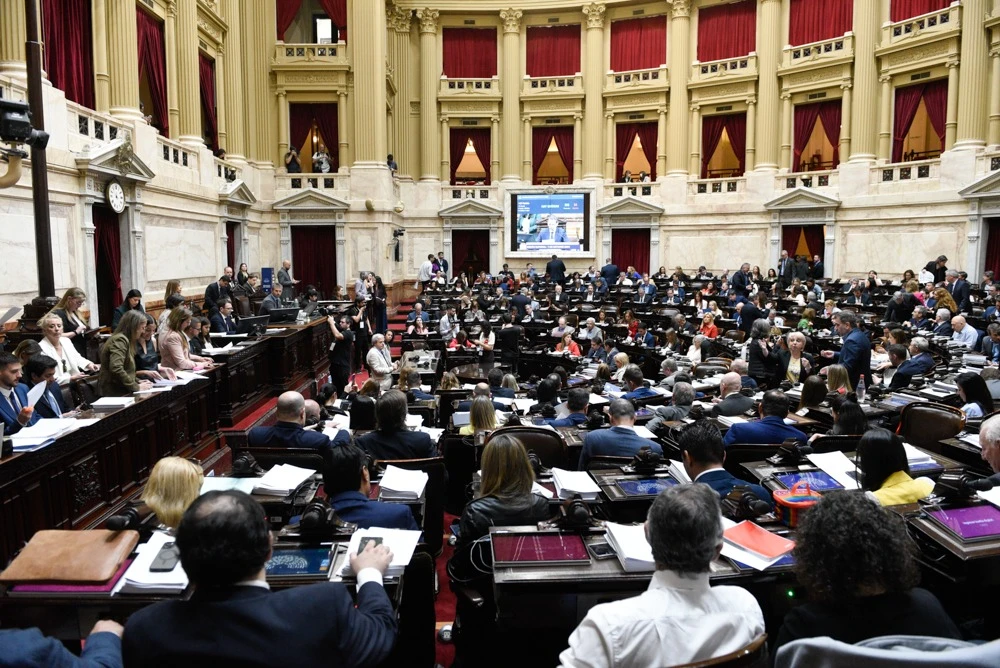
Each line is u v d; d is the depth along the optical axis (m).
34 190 7.41
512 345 12.98
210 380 6.99
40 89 7.30
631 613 2.05
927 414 5.53
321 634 1.89
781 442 4.93
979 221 18.17
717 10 24.33
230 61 19.41
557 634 3.05
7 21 10.35
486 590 3.38
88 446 4.68
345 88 22.03
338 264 21.77
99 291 12.98
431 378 9.69
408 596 3.23
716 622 2.05
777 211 23.02
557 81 25.86
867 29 21.17
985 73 18.59
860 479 3.68
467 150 28.92
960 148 18.89
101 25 13.03
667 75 25.08
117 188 12.27
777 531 3.20
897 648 1.57
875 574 1.92
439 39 26.05
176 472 3.25
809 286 18.00
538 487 4.01
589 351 12.79
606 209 25.22
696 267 24.80
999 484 3.62
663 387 8.22
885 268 20.75
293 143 22.77
